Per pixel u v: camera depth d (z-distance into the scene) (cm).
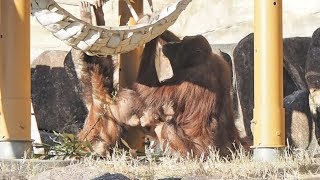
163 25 2088
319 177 1517
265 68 1923
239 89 2647
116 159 1906
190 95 2200
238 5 2994
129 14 2317
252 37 2673
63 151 1988
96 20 2264
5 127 1850
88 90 2303
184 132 2175
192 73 2222
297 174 1569
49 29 1983
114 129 2230
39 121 2786
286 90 2703
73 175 1484
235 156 2066
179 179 1536
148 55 2273
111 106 2236
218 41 3006
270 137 1912
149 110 2195
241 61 2661
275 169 1625
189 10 3075
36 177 1523
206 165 1781
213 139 2172
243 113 2638
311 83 2467
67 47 3106
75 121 2748
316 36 2489
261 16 1933
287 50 2702
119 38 2036
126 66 2277
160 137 2184
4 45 1850
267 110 1917
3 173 1605
